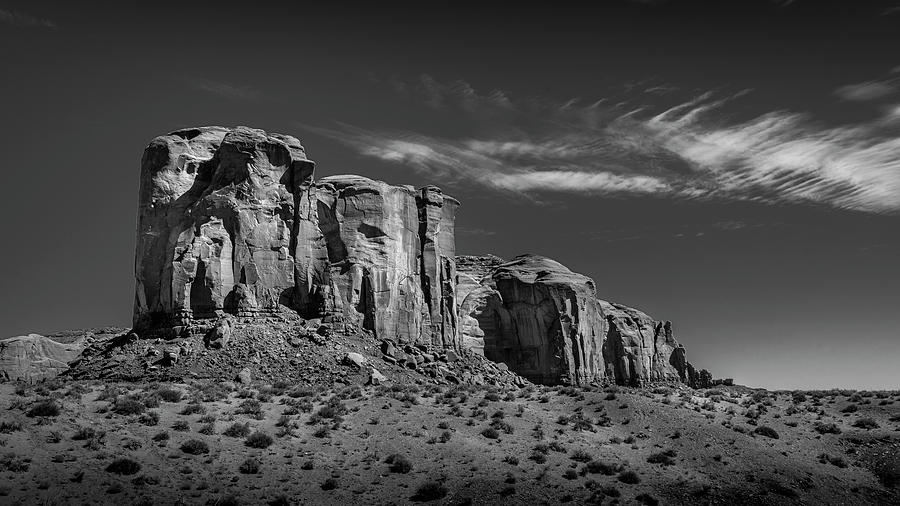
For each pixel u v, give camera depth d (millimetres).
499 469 50000
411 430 53594
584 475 51000
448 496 45938
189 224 64375
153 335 61969
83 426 45969
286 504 42094
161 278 63594
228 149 66250
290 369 60281
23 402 47750
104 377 56969
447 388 63844
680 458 55406
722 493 51188
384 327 69375
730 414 67062
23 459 40906
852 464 59000
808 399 79250
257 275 64625
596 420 60562
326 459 48188
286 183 68688
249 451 47312
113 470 41906
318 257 68312
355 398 57719
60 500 38281
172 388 54094
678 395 72062
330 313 66500
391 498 44969
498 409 59906
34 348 66938
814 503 52125
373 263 70188
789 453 58938
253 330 62250
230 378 57500
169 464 43906
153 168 66250
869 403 75375
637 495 49250
